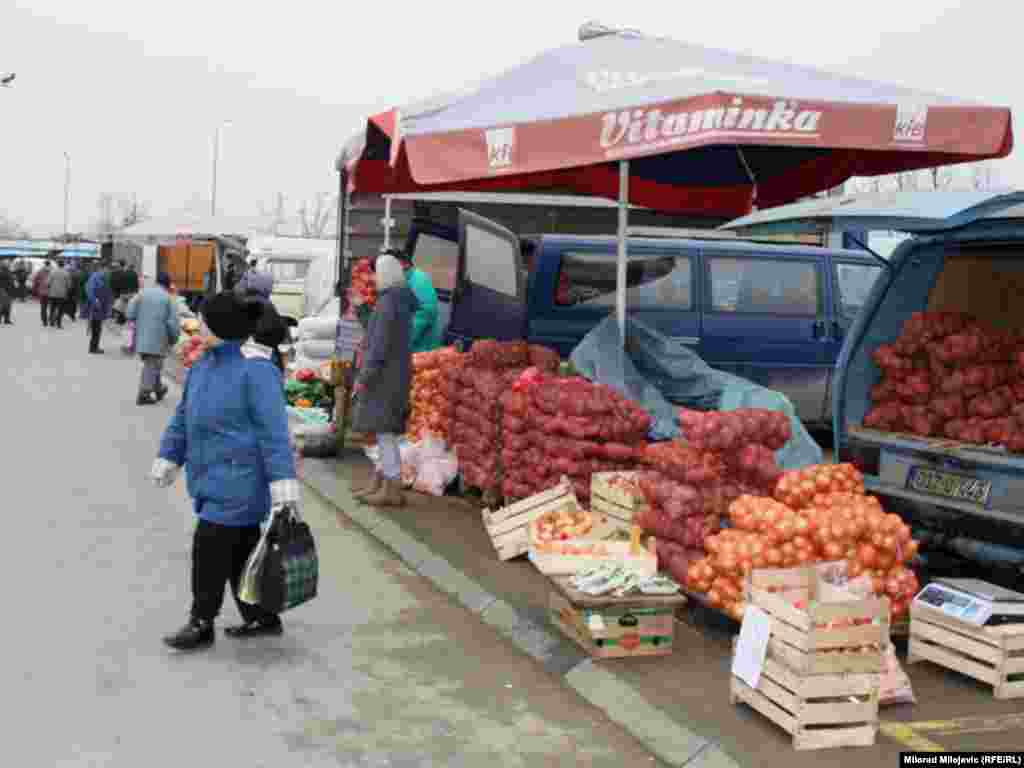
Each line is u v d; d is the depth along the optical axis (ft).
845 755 14.30
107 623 19.54
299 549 17.66
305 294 69.51
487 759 14.48
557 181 32.40
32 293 203.00
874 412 21.48
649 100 19.84
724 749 14.37
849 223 19.98
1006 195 18.20
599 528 21.02
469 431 29.58
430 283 34.47
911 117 20.08
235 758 14.24
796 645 14.55
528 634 19.22
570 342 33.09
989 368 20.49
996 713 15.93
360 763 14.23
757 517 18.01
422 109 22.15
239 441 17.66
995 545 18.35
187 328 65.98
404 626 20.18
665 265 35.19
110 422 46.70
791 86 21.36
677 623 19.95
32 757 14.03
